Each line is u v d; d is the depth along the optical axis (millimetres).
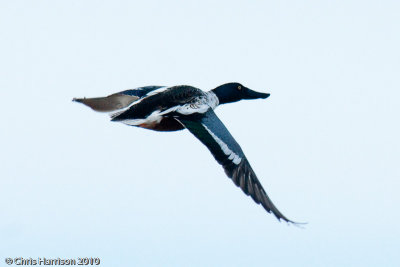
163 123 11680
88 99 11617
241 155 11133
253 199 10773
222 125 11477
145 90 11867
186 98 11781
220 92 13203
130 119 11523
